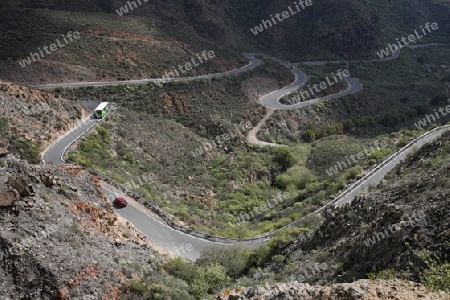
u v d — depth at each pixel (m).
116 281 18.02
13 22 90.44
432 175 23.75
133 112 68.44
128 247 22.98
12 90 47.94
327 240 24.33
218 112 86.94
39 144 43.12
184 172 56.34
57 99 55.88
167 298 18.50
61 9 112.50
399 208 19.25
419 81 148.50
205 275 23.94
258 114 93.94
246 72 113.19
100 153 47.38
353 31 166.62
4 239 16.11
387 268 16.19
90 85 80.19
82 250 18.30
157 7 140.00
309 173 60.59
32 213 18.19
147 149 57.00
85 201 23.83
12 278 15.45
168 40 109.69
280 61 146.38
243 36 163.75
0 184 18.83
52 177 22.45
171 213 37.22
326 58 160.12
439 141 33.84
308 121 100.69
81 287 16.45
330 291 12.73
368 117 105.56
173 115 82.25
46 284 15.72
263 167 63.31
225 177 57.53
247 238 35.41
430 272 13.45
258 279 23.61
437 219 16.91
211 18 150.88
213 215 43.28
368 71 152.00
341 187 43.50
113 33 100.12
